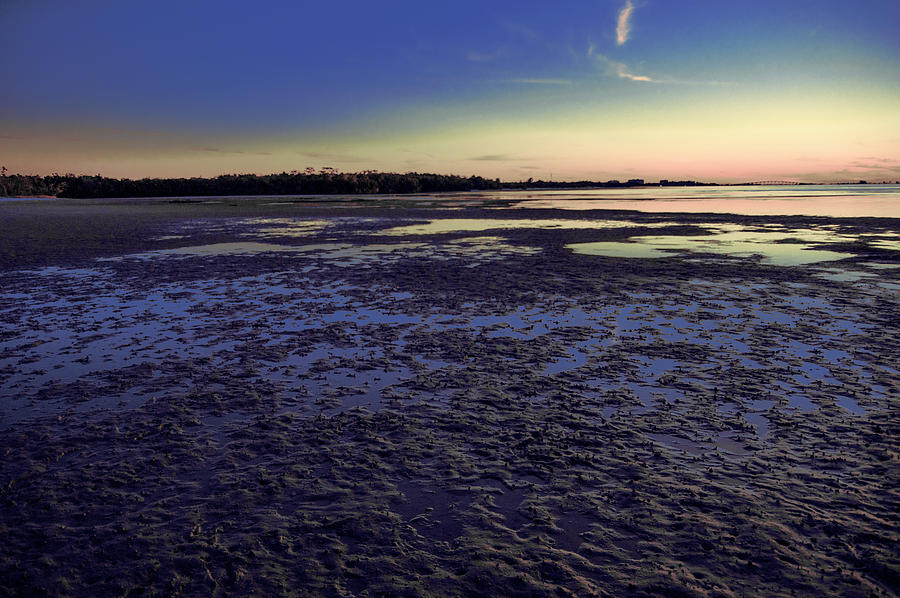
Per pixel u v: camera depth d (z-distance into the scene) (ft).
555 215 112.98
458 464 13.44
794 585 9.12
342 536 10.68
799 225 81.41
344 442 14.69
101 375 20.02
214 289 36.58
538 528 10.85
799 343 22.88
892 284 35.35
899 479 12.35
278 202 204.13
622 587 9.19
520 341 23.85
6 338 24.99
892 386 17.93
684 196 242.99
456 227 85.97
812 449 13.88
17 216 124.88
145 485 12.61
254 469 13.29
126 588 9.34
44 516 11.44
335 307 31.07
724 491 12.03
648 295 33.01
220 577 9.55
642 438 14.69
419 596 9.04
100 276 41.96
